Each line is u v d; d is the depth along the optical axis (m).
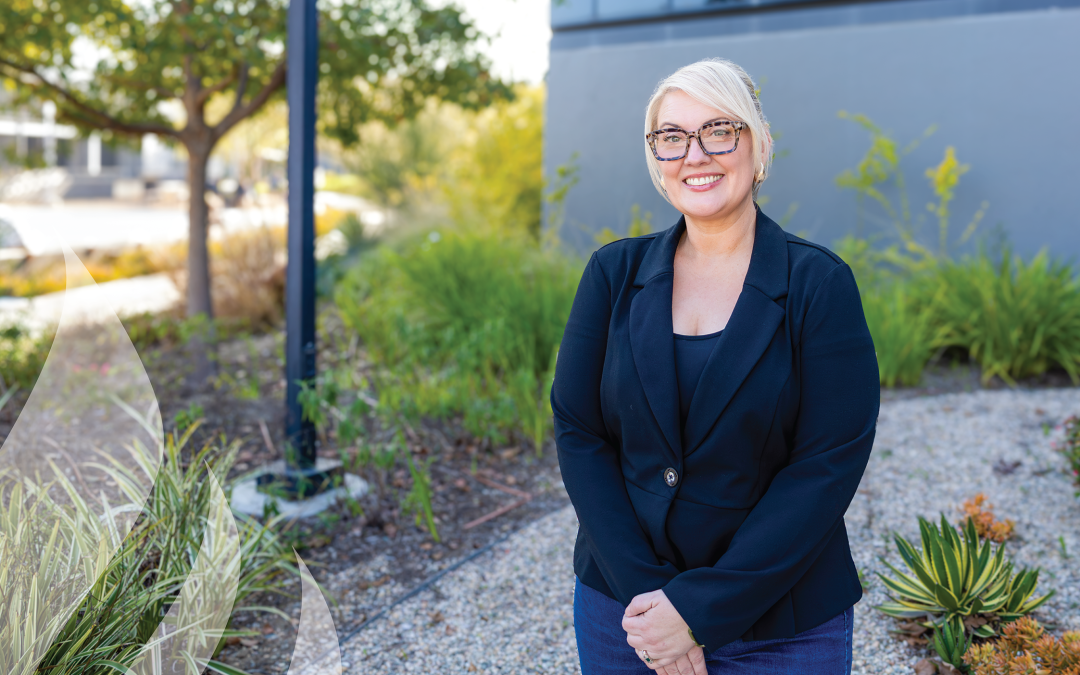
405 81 7.62
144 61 6.96
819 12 7.29
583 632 1.57
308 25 3.58
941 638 2.43
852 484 1.34
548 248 7.29
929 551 2.57
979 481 3.80
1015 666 2.11
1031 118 6.59
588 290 1.58
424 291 6.36
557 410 1.58
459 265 6.51
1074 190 6.51
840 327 1.34
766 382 1.35
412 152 18.02
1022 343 5.50
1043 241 6.66
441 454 4.41
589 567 1.56
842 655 1.43
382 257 8.37
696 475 1.42
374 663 2.60
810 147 7.41
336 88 7.59
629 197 8.20
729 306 1.45
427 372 5.35
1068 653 2.09
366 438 3.98
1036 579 2.48
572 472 1.51
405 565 3.28
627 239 1.62
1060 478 3.78
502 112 11.77
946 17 6.82
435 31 6.98
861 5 7.12
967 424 4.58
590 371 1.55
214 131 7.51
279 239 8.27
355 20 6.60
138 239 13.91
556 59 8.43
